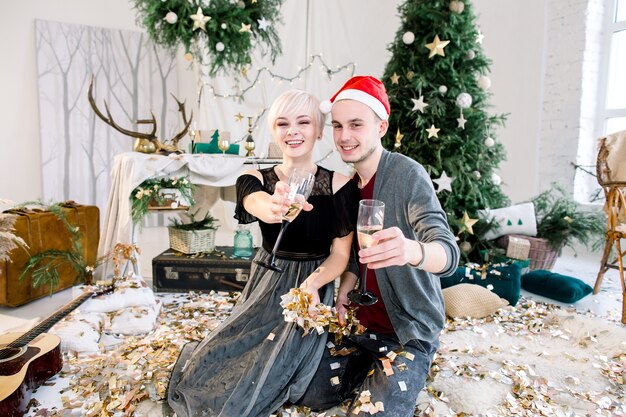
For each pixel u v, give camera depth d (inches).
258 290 59.2
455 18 107.7
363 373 57.2
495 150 122.9
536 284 110.9
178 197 103.7
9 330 82.3
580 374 68.6
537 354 76.1
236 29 123.8
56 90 180.1
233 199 119.3
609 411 59.0
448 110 116.0
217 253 112.7
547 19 165.5
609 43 157.3
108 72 187.6
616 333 81.0
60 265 103.6
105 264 99.9
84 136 186.1
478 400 60.2
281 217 48.8
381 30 202.4
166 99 198.2
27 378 57.2
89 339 73.6
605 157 106.1
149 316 83.2
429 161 116.7
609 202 104.9
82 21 183.6
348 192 56.9
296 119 54.9
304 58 195.5
